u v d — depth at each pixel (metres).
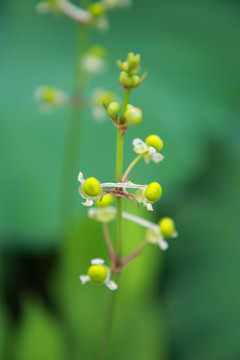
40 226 0.55
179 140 0.62
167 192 0.58
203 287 0.55
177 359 0.51
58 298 0.47
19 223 0.55
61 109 0.63
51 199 0.57
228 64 0.70
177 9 0.75
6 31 0.67
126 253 0.45
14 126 0.60
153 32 0.72
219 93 0.68
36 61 0.66
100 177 0.59
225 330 0.52
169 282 0.55
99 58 0.47
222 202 0.60
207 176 0.62
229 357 0.50
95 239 0.45
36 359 0.44
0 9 0.69
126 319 0.44
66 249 0.45
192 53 0.70
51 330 0.44
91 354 0.45
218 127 0.65
